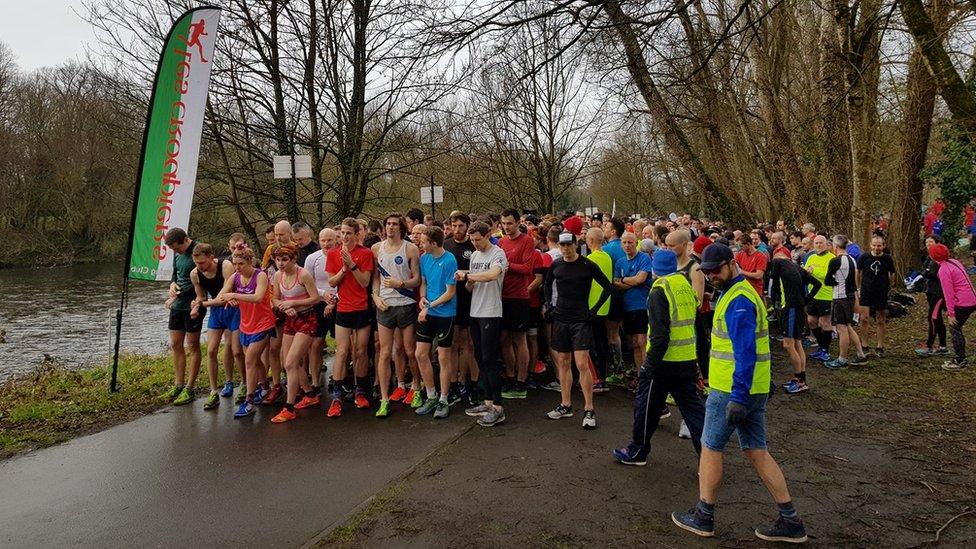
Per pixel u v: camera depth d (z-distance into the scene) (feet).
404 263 18.07
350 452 14.79
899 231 44.91
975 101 24.06
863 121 34.68
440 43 19.67
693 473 13.33
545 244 25.35
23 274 92.32
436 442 15.46
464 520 11.08
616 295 21.44
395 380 20.98
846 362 24.36
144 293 71.77
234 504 11.93
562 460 14.14
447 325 17.44
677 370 13.01
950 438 15.28
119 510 11.76
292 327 17.93
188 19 22.00
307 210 44.29
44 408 18.49
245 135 38.04
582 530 10.68
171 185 21.79
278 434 16.29
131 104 36.86
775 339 31.07
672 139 53.31
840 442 15.31
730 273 10.53
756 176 62.34
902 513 11.25
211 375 19.10
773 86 48.34
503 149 67.05
